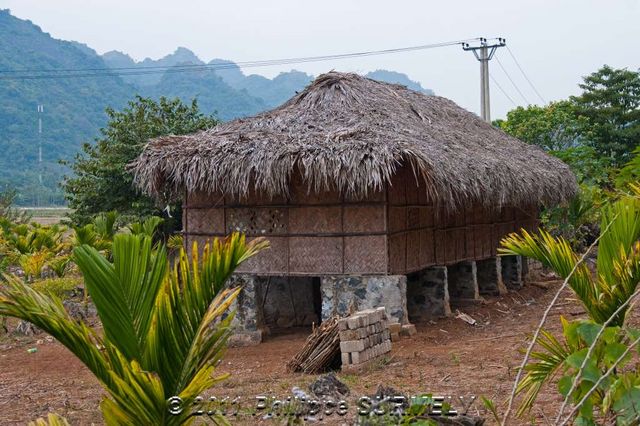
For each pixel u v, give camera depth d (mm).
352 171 12203
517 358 10672
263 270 13758
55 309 5562
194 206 14281
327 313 13352
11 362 13008
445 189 12320
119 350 5594
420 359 11102
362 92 14914
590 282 7258
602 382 5328
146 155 13789
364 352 10516
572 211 23391
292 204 13594
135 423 5449
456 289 17172
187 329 5703
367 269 13164
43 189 106312
